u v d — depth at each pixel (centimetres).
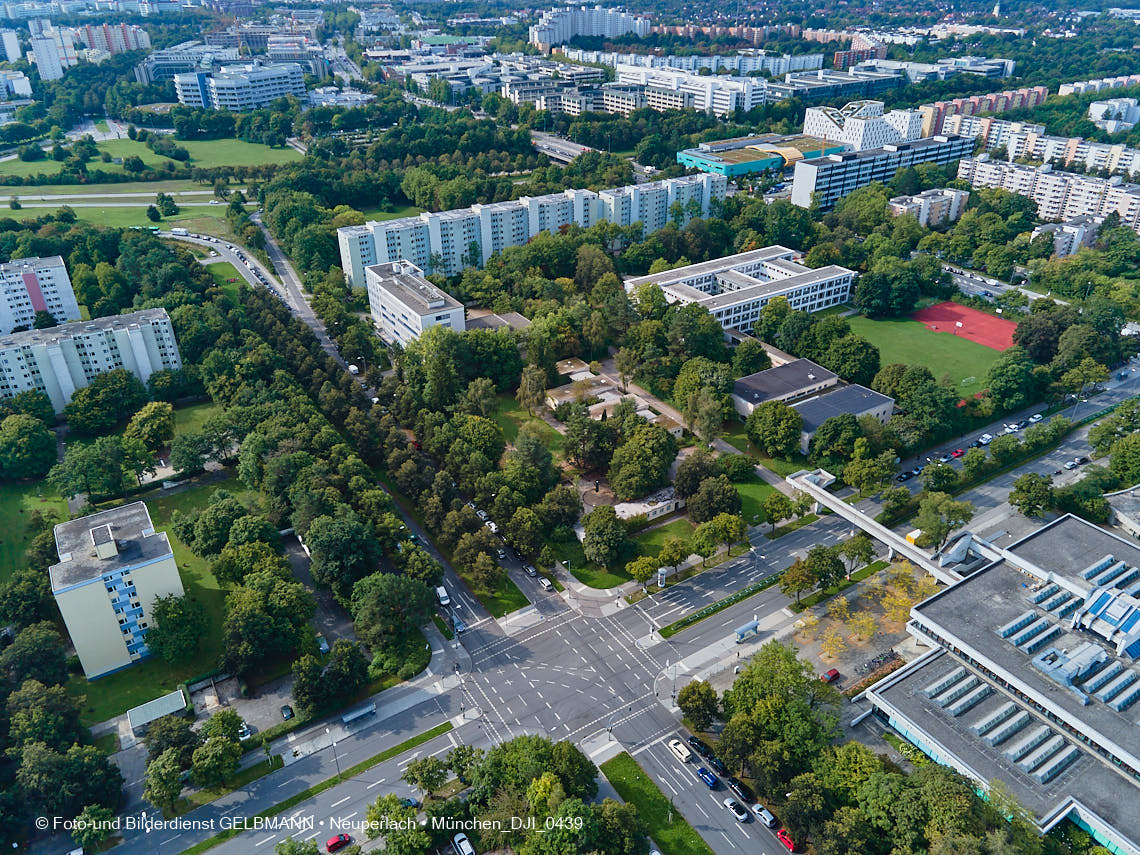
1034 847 17062
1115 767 19225
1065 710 19962
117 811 19662
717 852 18638
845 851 17425
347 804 19850
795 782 18938
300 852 17338
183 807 19775
